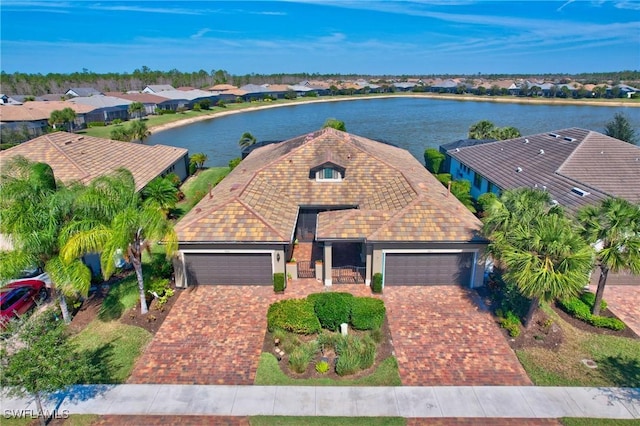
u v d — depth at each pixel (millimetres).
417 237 20922
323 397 14875
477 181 37500
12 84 145000
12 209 16797
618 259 16859
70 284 16750
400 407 14391
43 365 12141
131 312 19984
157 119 97125
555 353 17047
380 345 17688
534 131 79875
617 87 150000
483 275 21750
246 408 14438
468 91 178250
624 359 16672
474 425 13633
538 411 14164
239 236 21141
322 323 18531
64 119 76625
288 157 29328
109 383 15664
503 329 18531
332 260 24750
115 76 184625
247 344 17844
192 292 21781
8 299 19469
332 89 171750
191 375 16078
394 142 70688
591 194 25703
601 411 14125
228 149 66562
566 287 15500
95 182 18938
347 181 27328
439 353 17172
